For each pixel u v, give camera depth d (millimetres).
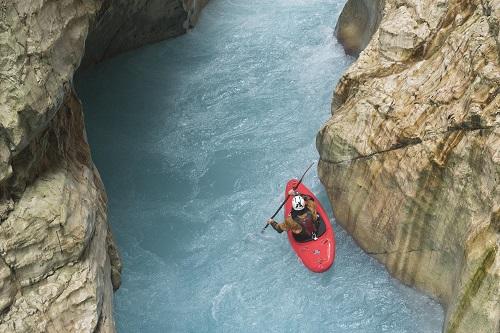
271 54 13383
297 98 12078
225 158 11086
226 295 8844
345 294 8633
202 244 9656
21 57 6215
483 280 6520
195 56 13734
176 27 14008
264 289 8891
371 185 8406
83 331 6582
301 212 8930
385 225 8328
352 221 8984
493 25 7379
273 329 8367
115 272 8477
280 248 9461
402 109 8094
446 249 7594
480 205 6953
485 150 6883
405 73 8406
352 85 9180
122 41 13422
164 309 8688
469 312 6688
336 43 13148
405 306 8328
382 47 8984
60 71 6832
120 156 11359
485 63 7273
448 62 7883
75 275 6754
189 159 11195
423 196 7645
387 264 8594
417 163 7648
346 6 12523
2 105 6086
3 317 6207
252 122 11750
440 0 8531
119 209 10328
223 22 14727
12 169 6379
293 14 14578
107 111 12391
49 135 7453
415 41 8633
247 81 12750
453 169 7289
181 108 12312
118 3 11695
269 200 10211
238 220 9977
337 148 8773
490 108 6957
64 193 6965
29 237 6480
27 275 6469
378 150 8188
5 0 6082
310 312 8531
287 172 10617
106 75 13281
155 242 9734
